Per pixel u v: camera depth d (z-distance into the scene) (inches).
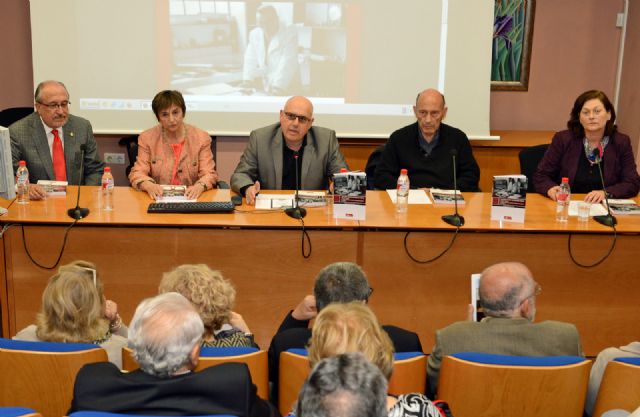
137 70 196.2
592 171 139.6
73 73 194.9
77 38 193.2
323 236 114.1
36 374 67.9
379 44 196.5
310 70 198.4
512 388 67.4
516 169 200.2
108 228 113.3
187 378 57.6
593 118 134.0
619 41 212.7
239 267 115.9
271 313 118.4
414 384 69.9
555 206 128.6
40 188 125.8
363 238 114.2
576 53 213.9
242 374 58.2
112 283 116.2
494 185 116.6
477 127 199.6
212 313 74.7
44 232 113.3
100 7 192.1
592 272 116.6
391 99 199.6
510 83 215.3
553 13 211.0
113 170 207.0
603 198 126.8
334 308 59.1
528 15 209.8
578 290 117.5
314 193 127.6
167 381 57.4
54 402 69.2
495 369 66.7
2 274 114.5
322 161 144.6
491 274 77.5
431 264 115.6
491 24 194.5
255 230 113.7
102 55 194.5
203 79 198.2
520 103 217.5
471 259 115.5
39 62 193.6
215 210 119.0
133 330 60.1
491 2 193.5
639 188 136.4
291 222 114.2
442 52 196.4
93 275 76.9
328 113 200.2
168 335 57.9
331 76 198.7
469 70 196.9
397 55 197.0
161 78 197.2
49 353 66.8
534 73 215.3
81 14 192.1
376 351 56.0
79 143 149.9
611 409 70.5
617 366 69.1
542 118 218.7
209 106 199.6
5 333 116.6
